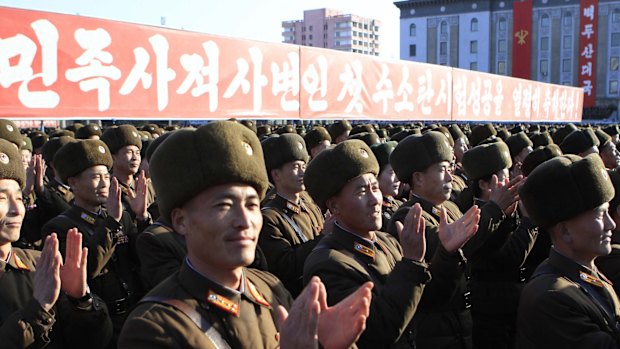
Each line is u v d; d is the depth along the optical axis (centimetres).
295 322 171
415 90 1308
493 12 6253
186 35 766
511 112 1927
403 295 274
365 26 15488
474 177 513
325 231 345
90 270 375
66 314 260
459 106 1542
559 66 6047
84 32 659
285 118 921
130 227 448
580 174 291
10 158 282
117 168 577
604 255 329
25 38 612
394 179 518
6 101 600
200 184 192
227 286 203
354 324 186
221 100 815
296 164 495
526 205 318
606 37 5859
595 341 274
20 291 281
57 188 598
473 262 471
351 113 1078
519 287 470
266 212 475
